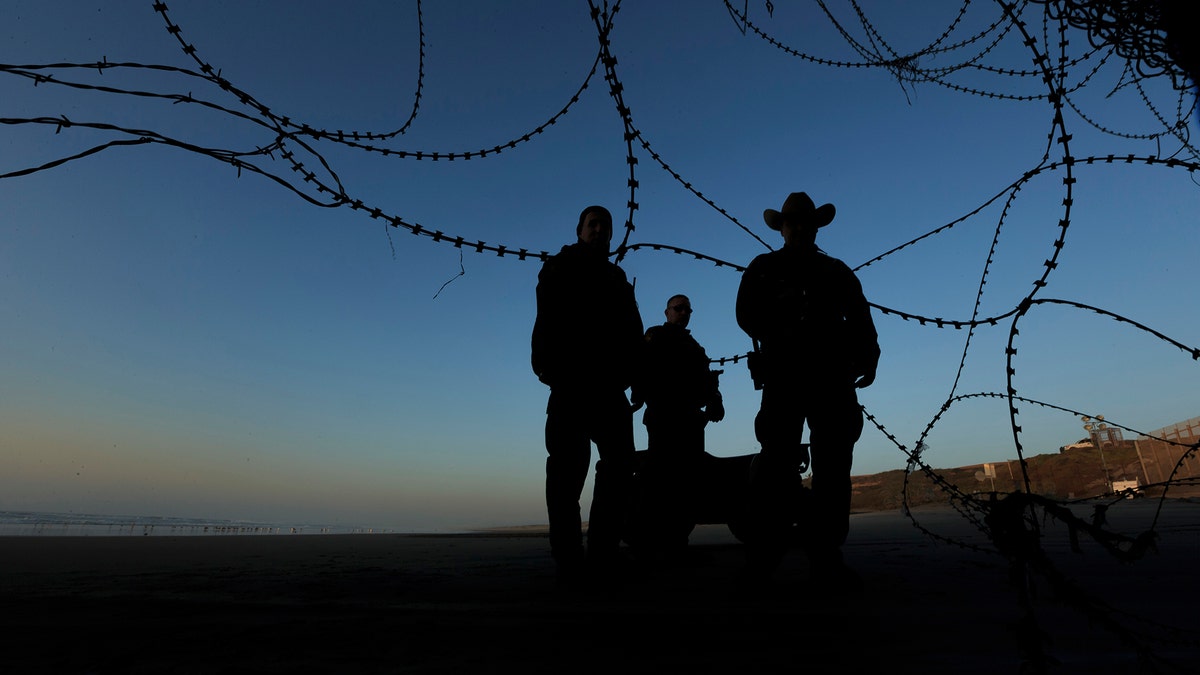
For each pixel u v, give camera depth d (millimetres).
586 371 2879
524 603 2297
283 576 3275
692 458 4047
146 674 1370
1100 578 2568
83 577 3230
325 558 4551
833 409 2652
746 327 2902
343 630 1796
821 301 2738
